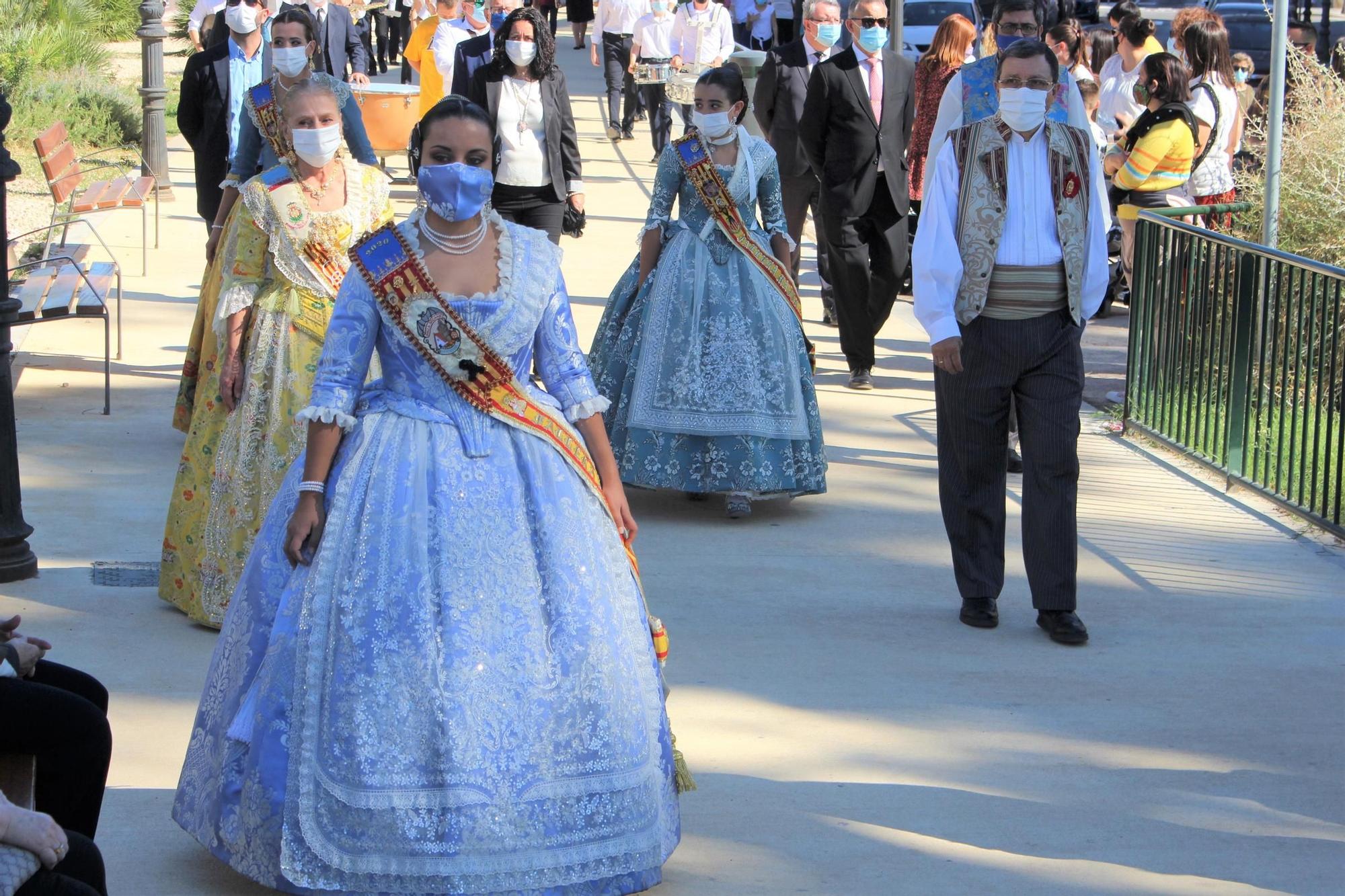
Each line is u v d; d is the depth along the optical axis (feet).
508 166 27.81
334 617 11.56
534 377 13.74
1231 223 32.01
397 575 11.55
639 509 23.09
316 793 11.27
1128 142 34.24
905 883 12.49
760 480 22.25
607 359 23.20
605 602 12.01
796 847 13.08
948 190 17.88
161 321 32.89
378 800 11.16
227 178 20.39
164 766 14.28
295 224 17.15
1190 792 14.34
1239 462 23.99
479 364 12.10
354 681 11.34
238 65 28.76
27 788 10.63
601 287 37.19
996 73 17.89
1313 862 12.97
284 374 17.19
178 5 91.30
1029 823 13.65
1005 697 16.52
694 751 15.02
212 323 18.07
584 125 65.21
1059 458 17.90
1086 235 17.88
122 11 90.63
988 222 17.63
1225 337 24.26
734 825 13.47
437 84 44.47
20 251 39.78
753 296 22.65
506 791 11.34
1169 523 22.47
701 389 22.33
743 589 19.74
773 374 22.52
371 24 74.33
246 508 17.24
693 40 54.49
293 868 11.23
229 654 12.34
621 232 43.91
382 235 12.21
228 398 17.46
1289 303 22.57
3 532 18.90
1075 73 38.81
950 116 18.08
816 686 16.72
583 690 11.68
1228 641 18.19
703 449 22.44
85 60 67.87
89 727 11.30
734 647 17.75
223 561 17.34
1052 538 18.06
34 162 51.06
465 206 12.06
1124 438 26.96
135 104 59.72
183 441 25.12
